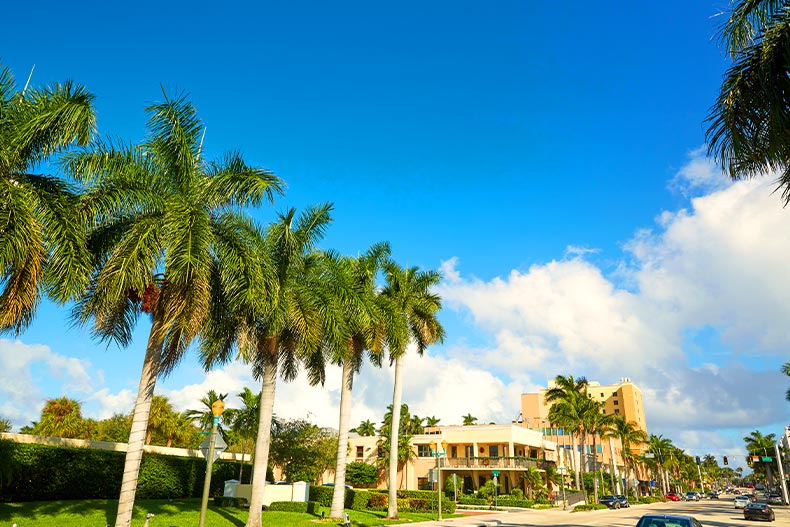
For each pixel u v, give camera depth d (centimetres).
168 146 1531
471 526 2408
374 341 2577
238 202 1591
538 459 5656
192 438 4831
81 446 2498
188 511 2217
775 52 797
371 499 3206
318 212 2106
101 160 1419
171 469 2952
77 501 2241
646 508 5491
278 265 1962
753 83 829
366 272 2727
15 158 1244
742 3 816
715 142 874
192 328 1388
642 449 11869
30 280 1129
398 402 2825
